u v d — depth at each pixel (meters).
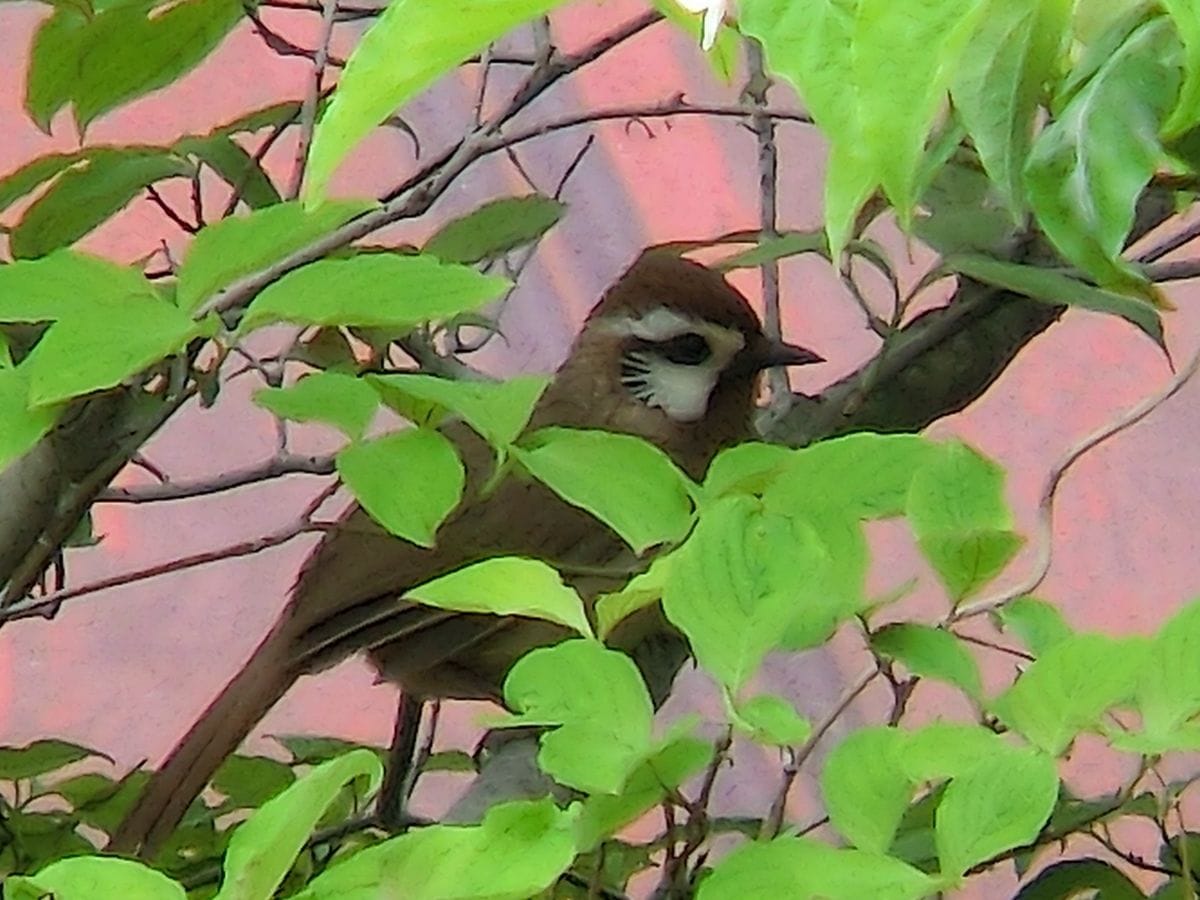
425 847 1.19
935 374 2.58
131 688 4.62
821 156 4.38
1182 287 4.46
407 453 1.53
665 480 1.54
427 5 0.98
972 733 1.37
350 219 1.89
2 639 4.61
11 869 2.42
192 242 1.64
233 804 2.68
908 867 1.24
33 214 2.28
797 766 1.60
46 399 1.42
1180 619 1.34
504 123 2.83
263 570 4.72
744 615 1.31
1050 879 2.05
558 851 1.18
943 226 2.33
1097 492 4.50
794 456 1.57
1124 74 1.31
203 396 2.07
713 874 1.24
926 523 1.54
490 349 4.37
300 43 4.20
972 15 0.92
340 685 4.50
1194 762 3.10
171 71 2.19
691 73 4.41
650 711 1.31
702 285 3.55
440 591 1.38
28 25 4.23
